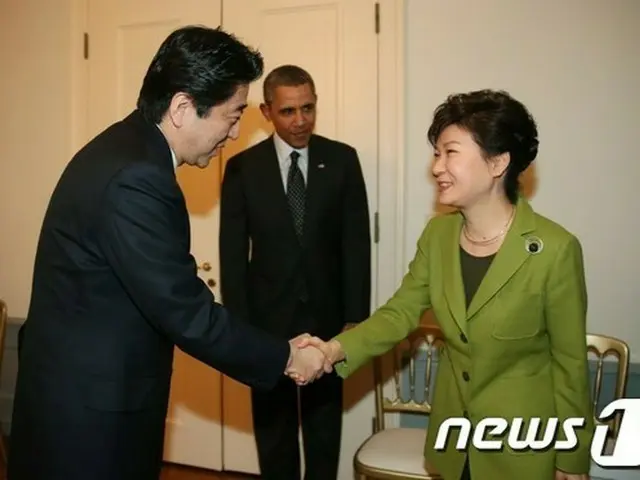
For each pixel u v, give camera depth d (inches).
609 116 86.0
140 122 51.4
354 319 85.1
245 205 86.0
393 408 84.9
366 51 95.5
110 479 50.1
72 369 49.3
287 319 84.4
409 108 95.0
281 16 100.0
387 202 96.1
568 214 88.7
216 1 103.6
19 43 117.3
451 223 58.1
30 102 117.3
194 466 111.8
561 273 51.2
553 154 88.7
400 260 96.2
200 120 51.2
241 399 107.8
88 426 49.1
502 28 89.7
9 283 121.2
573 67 87.0
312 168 84.7
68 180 50.3
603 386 88.3
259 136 102.3
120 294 49.6
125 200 47.5
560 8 87.0
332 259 86.0
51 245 50.5
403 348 87.7
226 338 52.4
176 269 49.2
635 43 84.3
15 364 120.5
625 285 86.8
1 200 120.6
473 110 51.8
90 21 111.9
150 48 108.4
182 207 51.1
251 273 86.7
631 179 85.6
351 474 101.2
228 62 50.3
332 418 89.0
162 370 53.4
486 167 51.9
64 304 49.9
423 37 93.4
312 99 83.0
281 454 89.7
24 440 51.6
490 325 52.4
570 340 52.1
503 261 52.2
